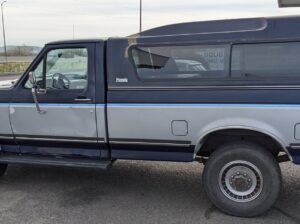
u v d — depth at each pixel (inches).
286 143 175.0
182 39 186.4
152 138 192.4
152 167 259.1
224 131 183.9
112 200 205.2
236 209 183.6
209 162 186.2
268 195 179.8
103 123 198.5
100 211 191.0
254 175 181.8
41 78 210.5
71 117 204.1
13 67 1450.5
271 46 175.8
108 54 195.5
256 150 179.9
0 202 203.2
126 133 195.8
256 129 176.4
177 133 187.9
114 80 194.9
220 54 181.6
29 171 253.9
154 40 189.9
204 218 183.3
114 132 197.8
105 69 196.7
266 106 174.9
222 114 180.4
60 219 182.2
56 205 198.7
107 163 202.4
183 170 253.0
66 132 206.7
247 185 183.0
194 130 185.3
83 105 200.7
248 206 182.1
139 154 199.5
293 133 173.3
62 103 204.5
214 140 193.2
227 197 185.3
